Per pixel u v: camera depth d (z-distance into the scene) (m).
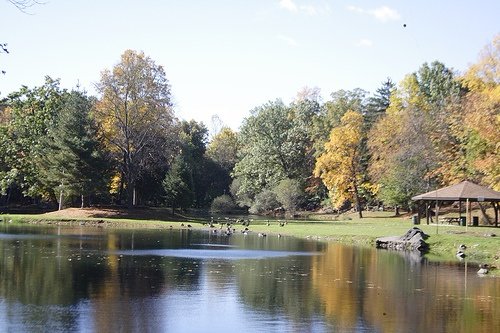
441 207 80.56
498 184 48.09
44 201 89.88
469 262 33.72
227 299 21.62
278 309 20.09
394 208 86.06
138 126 76.69
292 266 30.73
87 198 82.69
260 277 26.80
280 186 90.88
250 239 48.50
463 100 66.75
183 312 19.42
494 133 47.47
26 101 80.81
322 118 94.88
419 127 70.38
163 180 82.06
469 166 57.88
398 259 34.84
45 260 31.09
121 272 27.39
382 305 20.84
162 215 75.56
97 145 73.38
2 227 56.53
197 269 28.97
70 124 71.69
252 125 98.00
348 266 31.08
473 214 71.50
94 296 21.59
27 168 77.25
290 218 84.62
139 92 75.50
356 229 55.94
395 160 70.31
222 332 17.08
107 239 45.38
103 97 74.94
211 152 122.19
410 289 24.06
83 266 29.06
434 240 41.66
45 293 21.98
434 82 92.44
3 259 31.25
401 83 83.69
